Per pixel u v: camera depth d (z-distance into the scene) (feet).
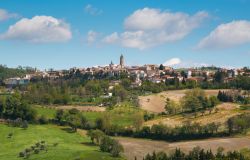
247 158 610.24
